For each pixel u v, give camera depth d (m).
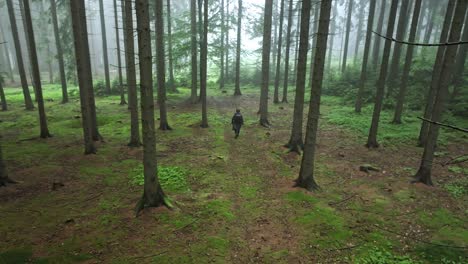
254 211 8.73
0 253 6.57
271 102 27.61
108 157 13.38
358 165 12.52
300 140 14.39
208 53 29.53
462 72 21.52
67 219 7.95
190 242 7.14
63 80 26.55
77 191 9.88
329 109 23.59
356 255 6.76
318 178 11.21
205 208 8.78
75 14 12.03
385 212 8.70
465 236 7.49
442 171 11.75
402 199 9.51
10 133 17.30
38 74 15.59
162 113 17.89
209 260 6.52
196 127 18.64
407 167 12.26
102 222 7.93
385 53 13.59
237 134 16.50
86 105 13.20
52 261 6.35
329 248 7.01
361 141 15.79
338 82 29.89
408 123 18.39
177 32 24.64
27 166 12.14
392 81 22.73
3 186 10.12
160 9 17.09
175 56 24.09
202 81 18.02
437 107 9.96
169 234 7.44
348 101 25.25
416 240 7.35
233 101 28.05
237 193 9.92
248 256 6.71
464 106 18.00
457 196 9.72
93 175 11.24
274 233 7.62
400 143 15.30
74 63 28.94
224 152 14.06
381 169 12.10
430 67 23.86
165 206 8.70
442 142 14.76
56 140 15.96
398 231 7.74
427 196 9.74
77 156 13.45
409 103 21.59
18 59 23.08
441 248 6.99
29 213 8.38
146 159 8.35
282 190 10.17
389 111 21.27
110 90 31.62
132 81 14.41
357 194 9.88
